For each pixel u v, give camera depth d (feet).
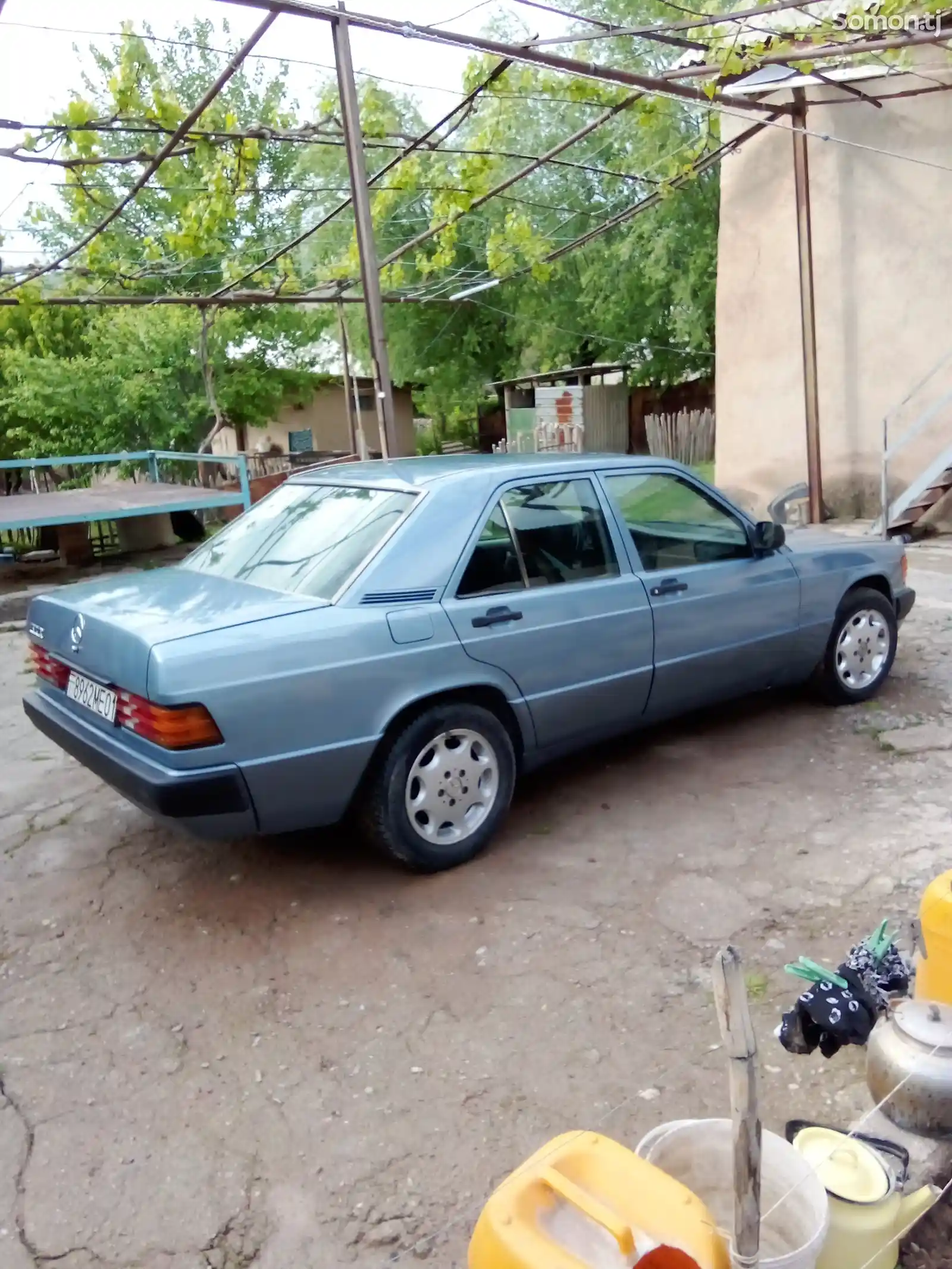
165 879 13.61
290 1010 10.61
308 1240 7.81
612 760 16.70
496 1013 10.35
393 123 36.60
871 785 15.08
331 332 87.20
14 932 12.51
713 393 81.51
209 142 26.53
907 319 36.81
